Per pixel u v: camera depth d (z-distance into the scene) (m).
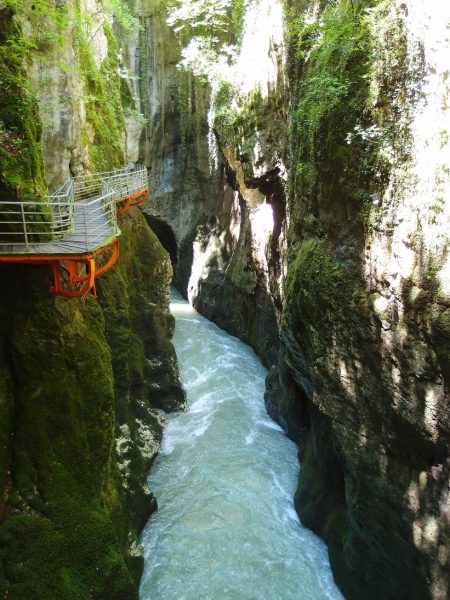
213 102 22.08
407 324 7.33
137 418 14.10
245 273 20.98
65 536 7.99
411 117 7.12
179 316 25.78
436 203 6.67
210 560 10.50
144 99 29.95
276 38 14.12
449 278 6.51
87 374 9.12
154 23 29.06
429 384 7.09
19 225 8.37
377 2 7.95
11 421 8.16
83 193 13.55
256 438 14.75
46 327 8.53
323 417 10.98
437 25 6.46
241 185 18.86
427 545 7.48
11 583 7.32
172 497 12.40
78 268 10.13
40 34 11.30
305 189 10.65
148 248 18.00
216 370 19.23
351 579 9.39
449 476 7.11
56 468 8.32
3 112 8.48
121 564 8.46
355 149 8.42
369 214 8.10
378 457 8.38
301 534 11.13
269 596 9.70
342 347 8.94
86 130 14.88
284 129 14.04
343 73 8.67
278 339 17.61
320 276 9.36
